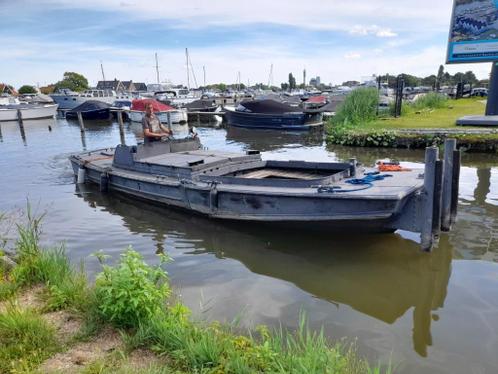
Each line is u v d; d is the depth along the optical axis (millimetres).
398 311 4973
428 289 5484
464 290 5395
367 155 16812
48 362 3273
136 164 10141
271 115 26859
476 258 6348
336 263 6375
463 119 18156
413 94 41312
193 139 11445
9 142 24469
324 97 40594
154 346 3451
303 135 25000
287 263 6418
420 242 6629
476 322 4656
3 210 9773
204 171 8641
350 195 6219
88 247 7270
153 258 6734
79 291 4391
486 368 3889
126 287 3756
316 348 3451
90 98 49781
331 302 5227
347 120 21906
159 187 9141
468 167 13172
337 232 7023
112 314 3799
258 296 5375
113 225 8492
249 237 7508
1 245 7012
